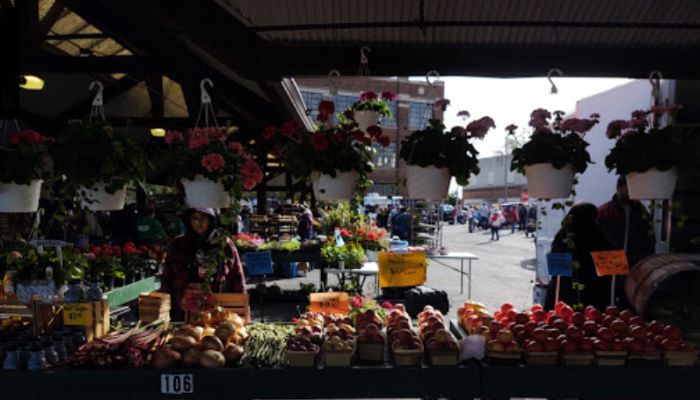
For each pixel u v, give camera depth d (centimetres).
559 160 274
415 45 380
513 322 313
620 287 424
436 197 287
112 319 475
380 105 346
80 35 326
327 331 301
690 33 364
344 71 382
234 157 284
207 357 264
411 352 265
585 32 365
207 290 343
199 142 273
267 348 279
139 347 271
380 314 387
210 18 361
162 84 902
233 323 311
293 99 577
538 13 350
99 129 276
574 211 420
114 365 265
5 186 284
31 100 793
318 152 282
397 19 362
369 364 271
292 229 1371
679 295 332
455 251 1817
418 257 357
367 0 343
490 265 1439
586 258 417
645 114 291
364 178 300
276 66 383
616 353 262
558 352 266
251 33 372
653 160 277
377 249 942
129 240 970
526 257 1641
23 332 310
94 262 498
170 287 393
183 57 532
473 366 265
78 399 260
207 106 306
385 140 294
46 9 559
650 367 262
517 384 262
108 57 569
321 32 372
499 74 378
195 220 394
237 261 406
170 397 261
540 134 280
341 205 1027
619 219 473
